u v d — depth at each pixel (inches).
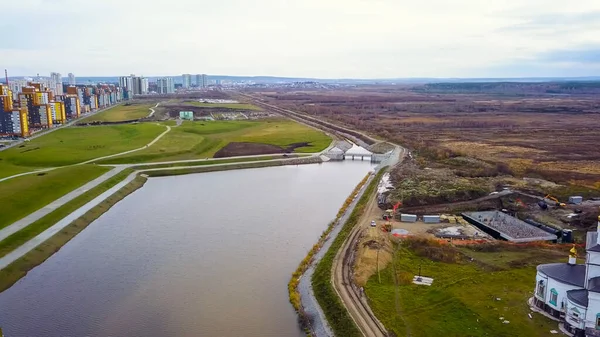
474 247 3531.0
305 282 3068.4
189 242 3855.8
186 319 2637.8
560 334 2285.9
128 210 4813.0
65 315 2689.5
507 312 2504.9
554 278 2442.2
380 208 4650.6
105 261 3476.9
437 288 2815.0
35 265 3410.4
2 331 2519.7
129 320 2628.0
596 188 5334.6
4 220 4114.2
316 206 4965.6
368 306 2637.8
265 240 3909.9
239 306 2790.4
